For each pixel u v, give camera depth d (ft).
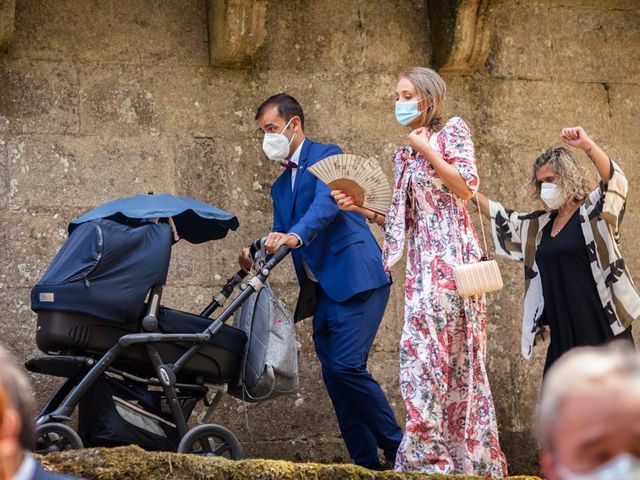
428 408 23.47
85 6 30.71
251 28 30.25
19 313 29.22
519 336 32.55
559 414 7.18
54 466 20.84
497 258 32.73
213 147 31.17
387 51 32.81
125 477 20.98
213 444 24.50
